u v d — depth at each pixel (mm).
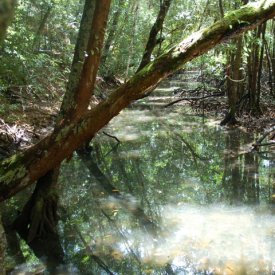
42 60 11805
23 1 10555
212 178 8656
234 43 13258
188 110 16391
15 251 5332
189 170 9234
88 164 9680
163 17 8820
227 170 9094
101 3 5520
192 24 12555
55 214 5934
